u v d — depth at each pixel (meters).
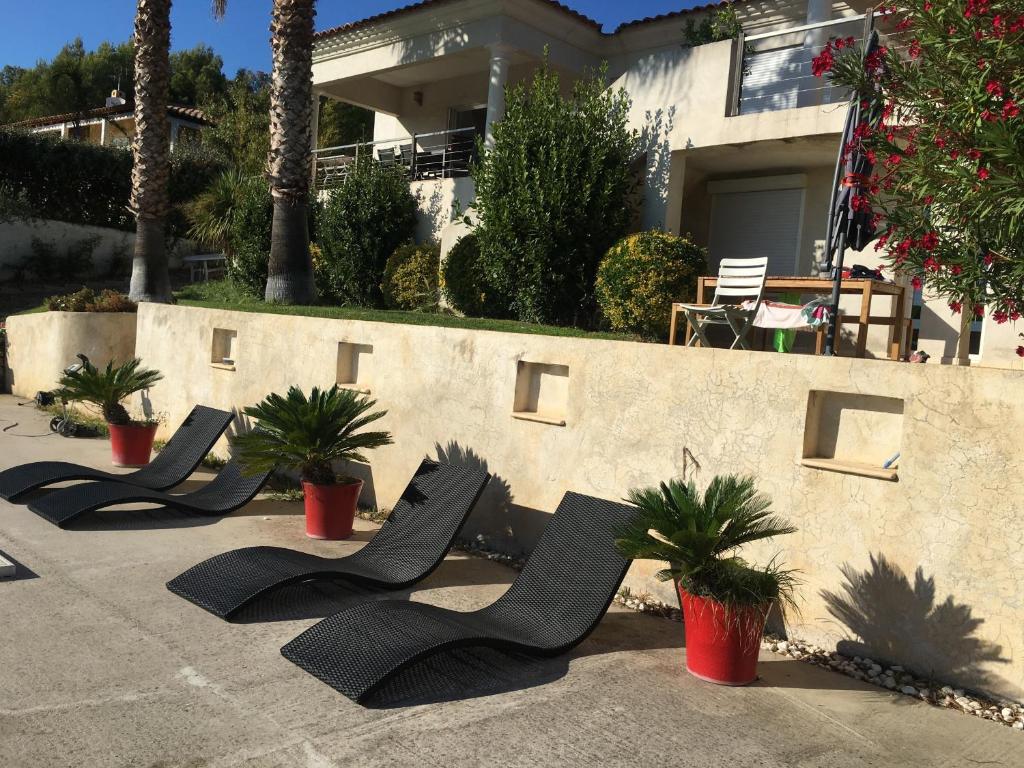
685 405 5.84
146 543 6.84
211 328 10.96
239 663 4.51
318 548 7.03
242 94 30.70
